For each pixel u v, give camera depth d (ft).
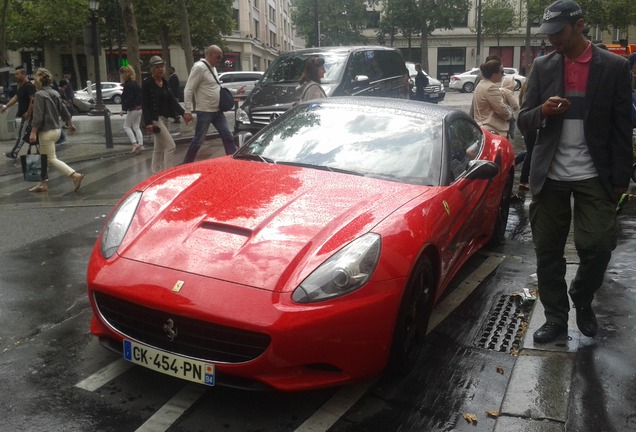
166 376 10.77
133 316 9.86
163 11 128.77
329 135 14.42
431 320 13.47
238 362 9.21
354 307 9.33
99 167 34.76
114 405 9.86
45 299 14.28
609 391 10.32
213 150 42.11
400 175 12.96
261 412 9.75
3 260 17.10
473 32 183.52
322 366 9.52
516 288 15.43
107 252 10.60
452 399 10.27
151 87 27.68
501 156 17.58
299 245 9.93
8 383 10.48
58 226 20.88
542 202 11.96
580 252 11.66
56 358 11.39
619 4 142.72
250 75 98.07
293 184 12.15
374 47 39.65
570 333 12.36
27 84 38.58
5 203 24.90
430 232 11.11
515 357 11.79
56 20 141.18
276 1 237.86
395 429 9.39
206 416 9.62
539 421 9.46
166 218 10.95
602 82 11.04
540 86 11.58
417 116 14.87
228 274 9.46
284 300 9.09
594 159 11.22
